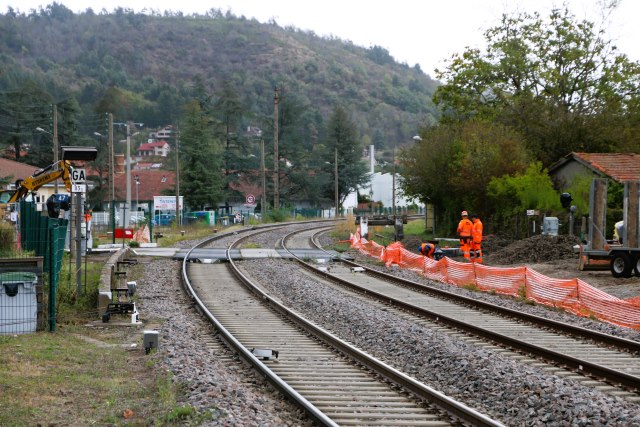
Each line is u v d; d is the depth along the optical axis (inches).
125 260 1145.4
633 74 2129.7
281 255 1413.6
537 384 412.8
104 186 3472.0
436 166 1806.1
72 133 3449.8
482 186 1616.6
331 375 459.8
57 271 711.7
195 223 2578.7
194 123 3287.4
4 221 939.3
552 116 1873.8
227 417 336.5
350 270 1182.9
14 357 463.2
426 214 2295.8
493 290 926.4
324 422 334.6
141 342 556.4
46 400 366.3
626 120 1916.8
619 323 684.1
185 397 378.6
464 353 504.4
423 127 2031.3
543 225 1400.1
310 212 3964.1
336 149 3720.5
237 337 591.2
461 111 2247.8
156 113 7765.8
